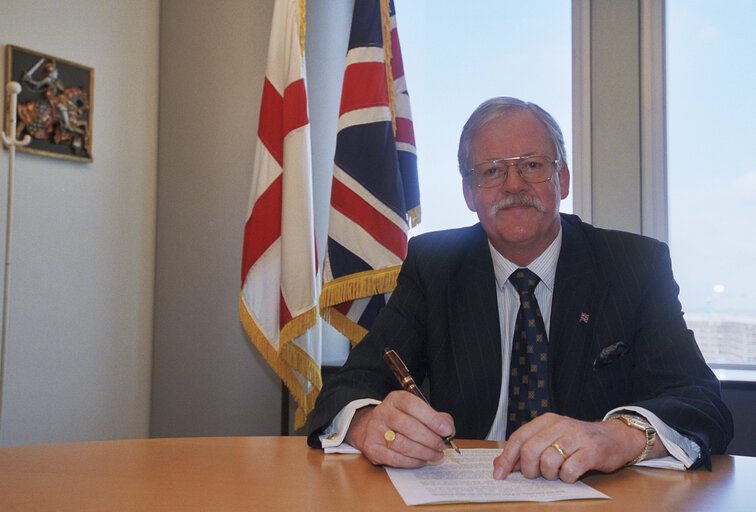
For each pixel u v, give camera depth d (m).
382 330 1.48
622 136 2.61
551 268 1.45
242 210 2.84
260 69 2.86
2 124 2.43
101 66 2.79
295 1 2.62
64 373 2.64
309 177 2.56
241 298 2.55
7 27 2.47
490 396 1.37
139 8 2.96
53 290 2.61
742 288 2.52
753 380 2.11
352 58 2.57
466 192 1.54
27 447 1.13
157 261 2.99
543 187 1.41
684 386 1.19
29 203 2.53
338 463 1.02
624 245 1.46
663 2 2.58
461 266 1.52
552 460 0.90
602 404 1.32
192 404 2.87
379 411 1.03
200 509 0.77
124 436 2.87
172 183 2.97
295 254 2.49
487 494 0.84
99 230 2.78
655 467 1.00
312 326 2.47
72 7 2.68
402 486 0.88
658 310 1.35
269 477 0.93
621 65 2.61
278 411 2.76
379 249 2.45
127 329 2.89
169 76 3.01
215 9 2.93
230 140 2.87
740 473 0.97
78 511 0.76
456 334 1.43
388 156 2.51
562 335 1.36
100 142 2.78
